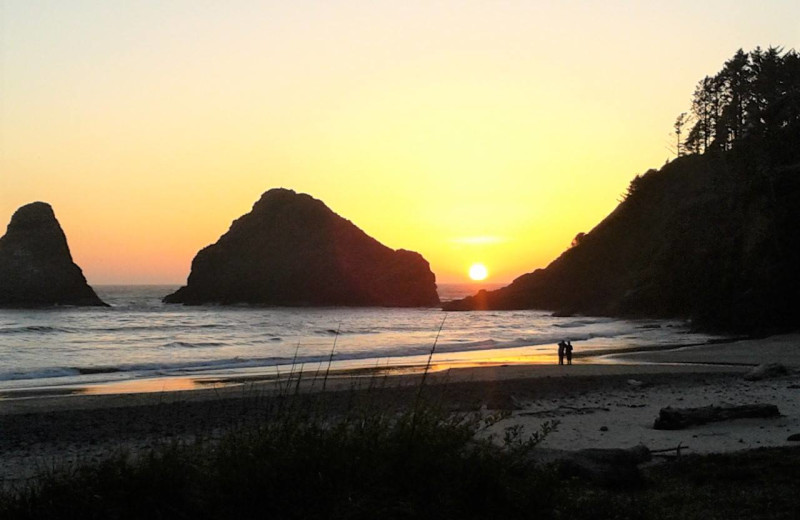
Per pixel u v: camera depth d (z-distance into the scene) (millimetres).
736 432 14406
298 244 161000
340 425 6930
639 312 85938
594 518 7051
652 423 16031
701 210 77250
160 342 54250
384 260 169125
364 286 160625
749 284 59062
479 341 55438
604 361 38250
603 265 109750
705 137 105250
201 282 153000
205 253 156000
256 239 160375
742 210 63469
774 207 58906
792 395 20500
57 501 6062
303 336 62250
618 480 9648
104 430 16828
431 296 169875
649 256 93125
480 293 133625
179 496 6090
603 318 90625
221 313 112938
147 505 6000
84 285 138250
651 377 27422
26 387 28781
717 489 9477
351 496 6047
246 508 6004
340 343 53719
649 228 103500
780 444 13000
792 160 60938
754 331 56812
